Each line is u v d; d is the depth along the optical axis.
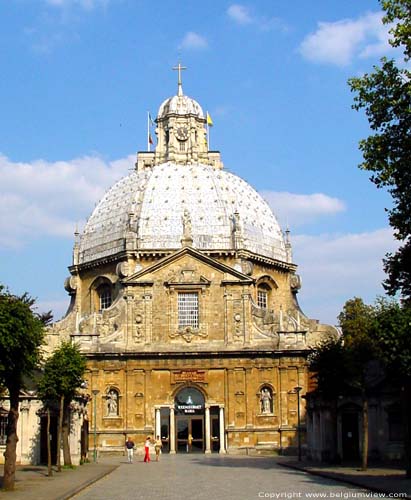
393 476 54.22
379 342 57.91
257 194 127.25
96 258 117.56
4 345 48.19
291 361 100.19
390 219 54.38
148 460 83.00
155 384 100.06
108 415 99.38
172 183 120.19
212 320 102.06
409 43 50.62
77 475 59.66
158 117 135.62
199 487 48.19
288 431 98.38
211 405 99.69
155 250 110.94
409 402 59.88
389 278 67.06
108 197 125.25
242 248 111.00
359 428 77.12
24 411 77.69
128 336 101.38
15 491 45.91
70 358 70.94
